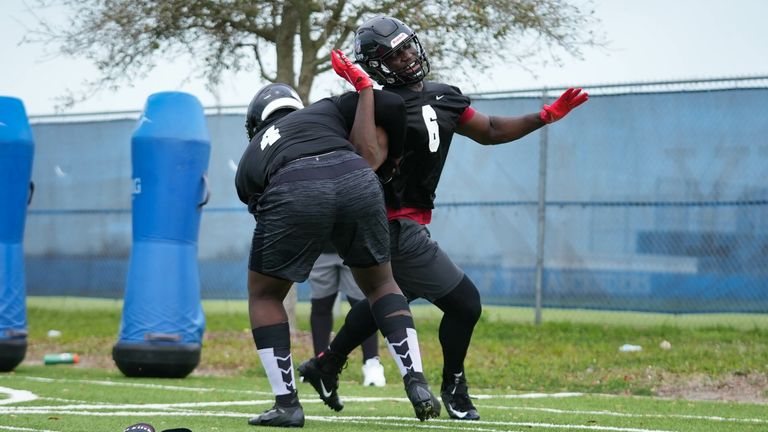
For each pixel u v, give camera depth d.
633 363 35.25
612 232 43.25
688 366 34.03
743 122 41.06
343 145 16.28
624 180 43.03
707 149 41.59
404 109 16.83
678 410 23.42
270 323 16.77
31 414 19.11
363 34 18.64
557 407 23.67
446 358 19.34
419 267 18.66
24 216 32.59
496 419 19.64
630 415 21.42
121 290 54.56
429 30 42.88
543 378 33.09
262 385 29.73
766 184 40.62
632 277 42.81
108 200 54.84
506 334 42.91
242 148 50.50
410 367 16.52
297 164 15.95
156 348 31.36
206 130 33.03
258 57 46.94
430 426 17.88
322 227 15.88
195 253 32.81
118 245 54.66
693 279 41.72
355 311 19.27
